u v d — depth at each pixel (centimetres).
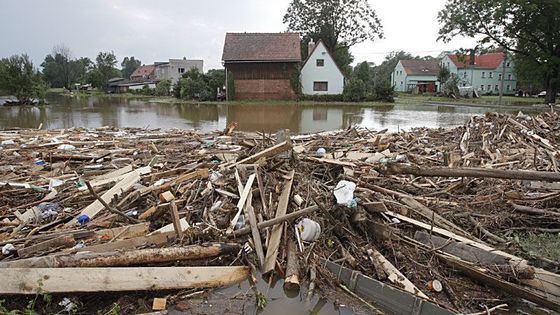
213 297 361
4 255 393
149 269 357
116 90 6131
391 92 3634
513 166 710
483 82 5612
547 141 872
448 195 581
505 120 1018
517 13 2959
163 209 494
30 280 324
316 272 395
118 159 838
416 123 1897
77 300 336
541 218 507
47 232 448
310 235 435
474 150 860
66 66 7531
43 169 748
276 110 2650
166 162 772
